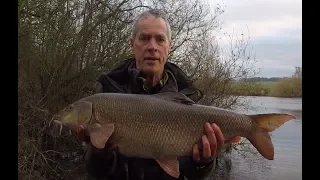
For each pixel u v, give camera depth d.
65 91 2.51
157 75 0.75
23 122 1.83
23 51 2.19
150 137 0.68
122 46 2.75
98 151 0.67
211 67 3.12
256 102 4.12
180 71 0.79
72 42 2.50
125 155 0.69
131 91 0.75
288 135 3.57
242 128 0.71
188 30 3.22
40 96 2.30
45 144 2.16
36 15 2.30
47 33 2.39
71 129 0.70
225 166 2.58
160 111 0.69
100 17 2.65
